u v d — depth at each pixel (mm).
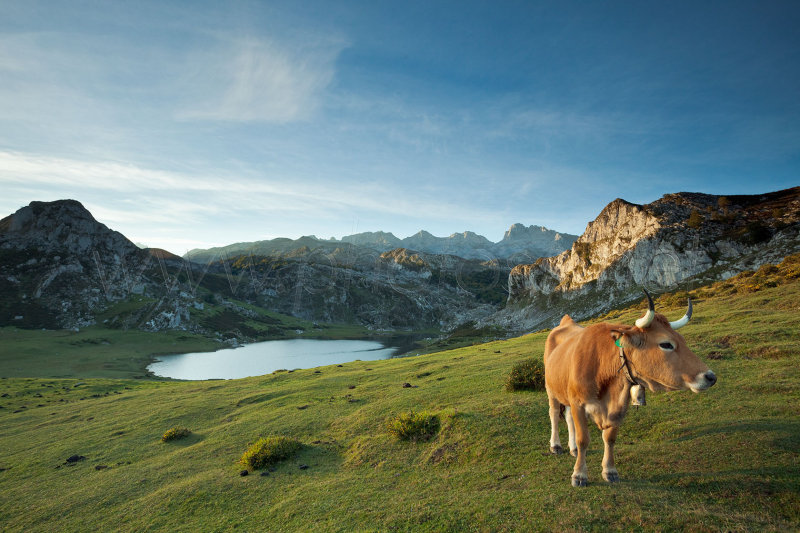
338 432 15867
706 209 139625
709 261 116062
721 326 19672
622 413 5844
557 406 8648
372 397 20391
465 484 8578
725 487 5762
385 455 12234
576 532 5426
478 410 13203
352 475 11352
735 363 13516
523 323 177625
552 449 8789
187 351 139000
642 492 6051
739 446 6953
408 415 13562
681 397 10703
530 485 7387
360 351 152000
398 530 7066
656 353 5305
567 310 158625
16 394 40312
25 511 13266
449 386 18609
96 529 11008
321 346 167000
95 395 39125
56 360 99625
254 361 124875
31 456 19859
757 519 4887
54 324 150500
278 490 11227
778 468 5938
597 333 6234
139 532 10344
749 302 25797
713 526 4887
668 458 7168
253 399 25281
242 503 10820
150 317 169625
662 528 5102
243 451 15789
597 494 6223
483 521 6480
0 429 26766
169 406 26625
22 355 101562
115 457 17969
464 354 30266
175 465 15273
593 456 8211
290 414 19672
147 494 12859
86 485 14758
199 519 10391
